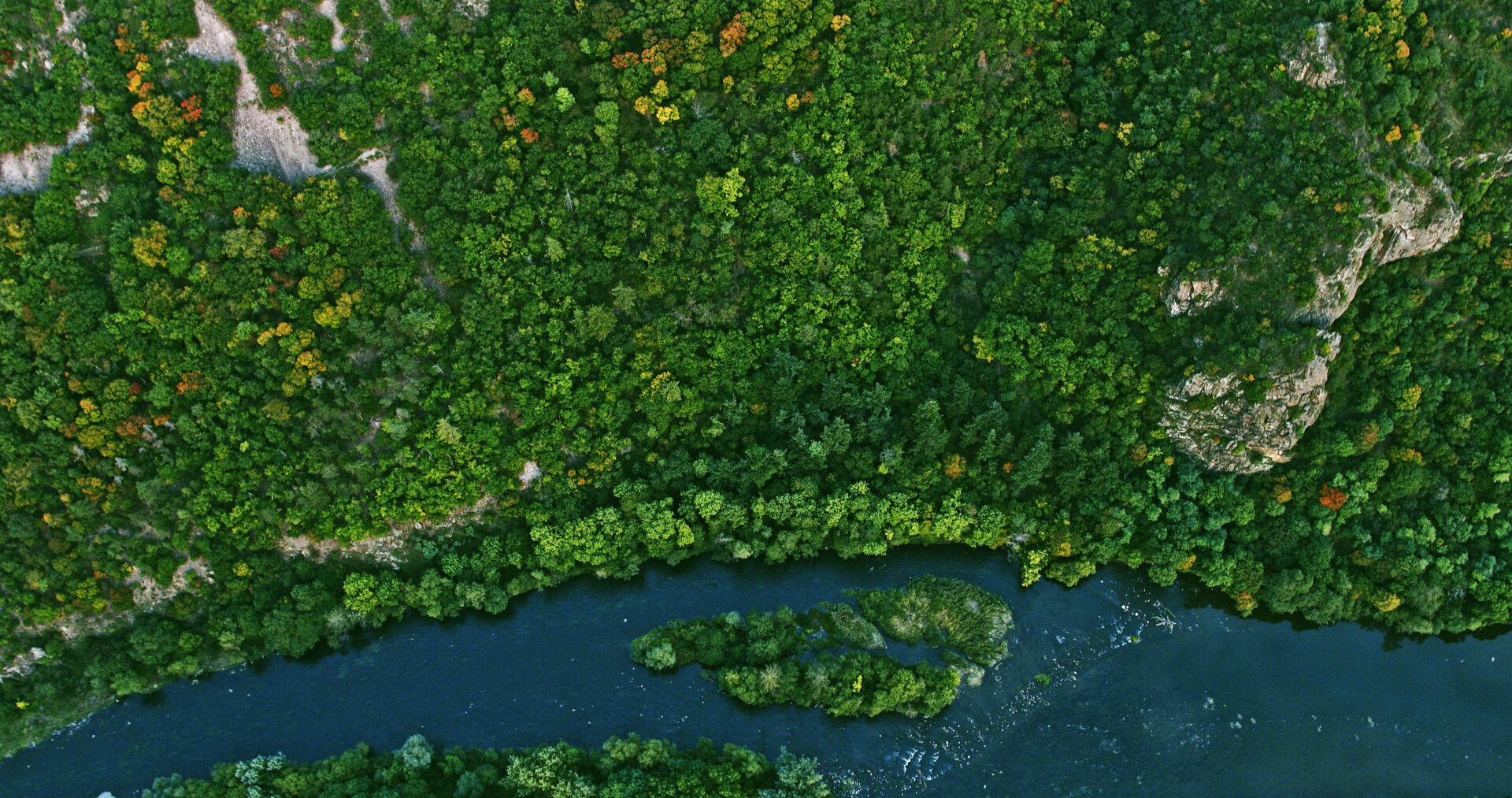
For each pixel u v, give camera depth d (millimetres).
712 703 99688
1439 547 101688
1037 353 101438
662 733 98188
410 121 95250
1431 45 91312
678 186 99562
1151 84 98125
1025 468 101562
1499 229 95875
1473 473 100938
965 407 102188
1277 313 94500
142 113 90000
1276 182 93438
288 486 97938
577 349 100188
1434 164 92875
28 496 93125
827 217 99938
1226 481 101750
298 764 95438
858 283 101500
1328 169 91312
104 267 92875
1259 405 96562
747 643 101312
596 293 100062
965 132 99875
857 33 97438
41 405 92062
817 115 98688
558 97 95438
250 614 98188
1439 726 101438
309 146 94562
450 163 95625
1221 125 96250
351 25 93188
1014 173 102188
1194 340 98562
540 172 97000
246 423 95938
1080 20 100500
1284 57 92500
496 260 97312
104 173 91188
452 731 98562
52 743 96750
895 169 99875
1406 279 97125
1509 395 99188
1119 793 97188
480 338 98438
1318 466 101062
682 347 100938
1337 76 91500
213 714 98875
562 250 98375
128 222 91438
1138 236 98812
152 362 93812
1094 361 100312
